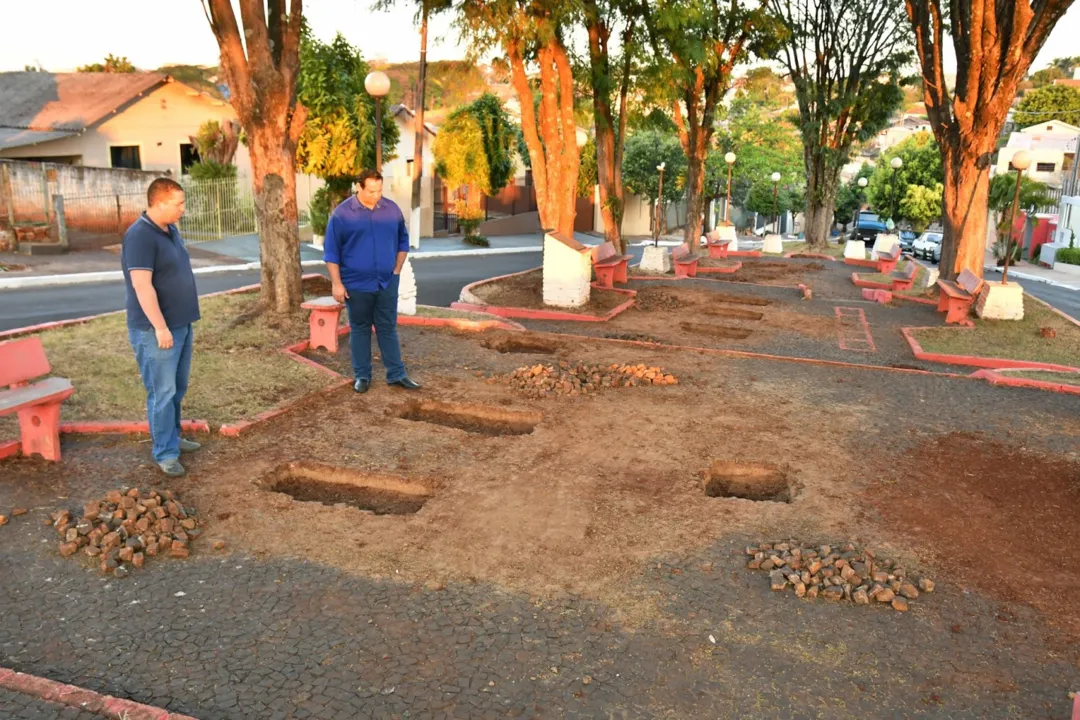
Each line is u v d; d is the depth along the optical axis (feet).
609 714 10.75
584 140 61.87
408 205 103.35
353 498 18.07
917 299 54.95
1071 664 12.24
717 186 165.27
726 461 20.22
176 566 14.23
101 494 16.61
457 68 54.90
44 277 51.26
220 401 22.36
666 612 13.30
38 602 12.87
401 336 32.60
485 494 17.70
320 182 100.27
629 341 35.01
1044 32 47.83
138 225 16.26
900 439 22.45
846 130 101.45
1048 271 132.87
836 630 12.96
